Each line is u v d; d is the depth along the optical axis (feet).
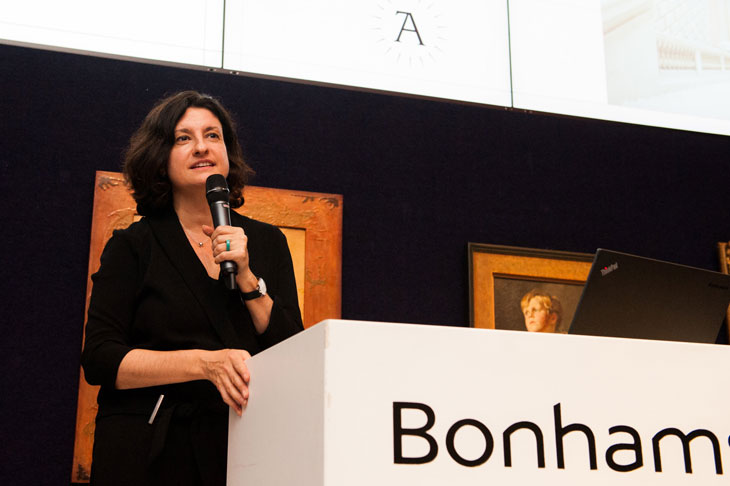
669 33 14.82
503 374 4.32
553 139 13.89
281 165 12.25
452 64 13.48
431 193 12.96
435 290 12.57
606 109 14.12
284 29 12.60
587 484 4.33
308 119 12.60
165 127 7.13
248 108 12.28
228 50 12.19
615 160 14.15
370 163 12.76
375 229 12.51
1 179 10.93
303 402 4.25
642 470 4.47
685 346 4.75
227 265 6.19
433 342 4.23
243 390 5.24
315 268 11.75
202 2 12.23
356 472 3.95
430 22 13.52
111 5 11.80
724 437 4.69
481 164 13.37
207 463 5.82
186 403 5.98
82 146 11.34
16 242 10.78
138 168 7.04
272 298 6.62
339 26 12.94
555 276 12.98
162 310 6.29
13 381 10.36
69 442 10.39
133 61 11.80
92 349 6.03
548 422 4.34
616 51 14.42
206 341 6.25
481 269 12.66
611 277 5.93
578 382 4.46
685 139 14.67
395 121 13.08
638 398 4.56
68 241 10.99
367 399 4.05
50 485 10.20
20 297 10.63
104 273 6.41
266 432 4.78
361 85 12.84
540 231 13.39
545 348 4.43
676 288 6.19
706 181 14.58
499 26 13.91
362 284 12.19
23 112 11.23
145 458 5.77
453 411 4.18
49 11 11.52
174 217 6.89
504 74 13.71
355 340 4.10
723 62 15.03
